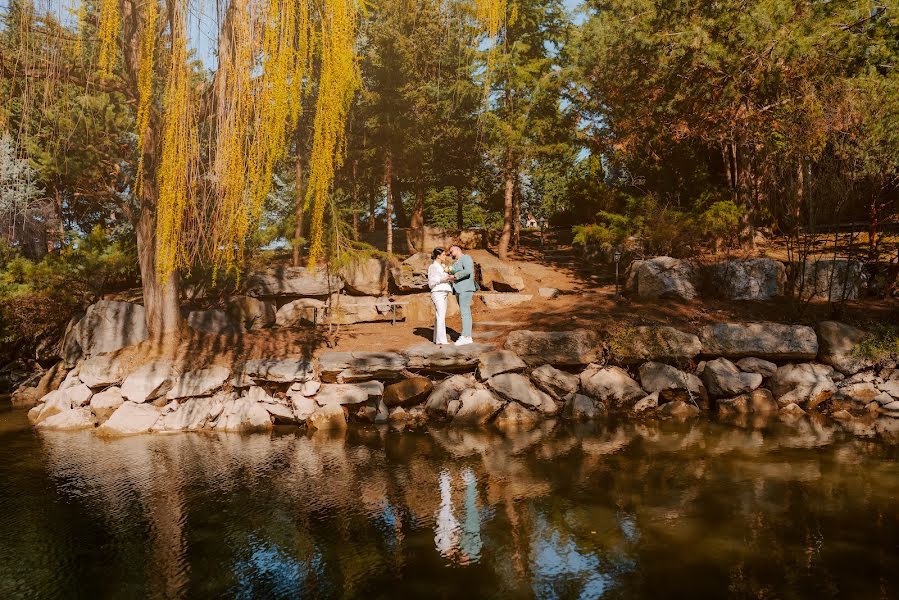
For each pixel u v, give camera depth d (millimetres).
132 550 4824
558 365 12156
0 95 9953
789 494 5734
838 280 14242
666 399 11266
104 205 22969
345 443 9023
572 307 15219
